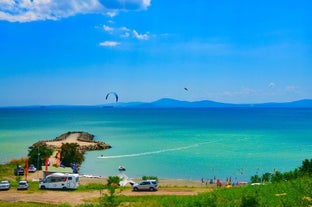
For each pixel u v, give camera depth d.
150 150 125.12
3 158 107.50
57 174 54.66
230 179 72.31
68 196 47.31
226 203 27.52
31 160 85.69
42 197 46.62
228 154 113.00
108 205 27.50
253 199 20.67
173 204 32.56
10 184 58.97
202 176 82.56
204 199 30.19
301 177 39.16
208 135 174.62
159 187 58.72
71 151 97.25
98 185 58.12
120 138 166.62
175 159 105.44
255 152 116.81
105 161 105.19
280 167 90.62
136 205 34.75
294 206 22.31
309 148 125.00
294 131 195.75
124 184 62.12
